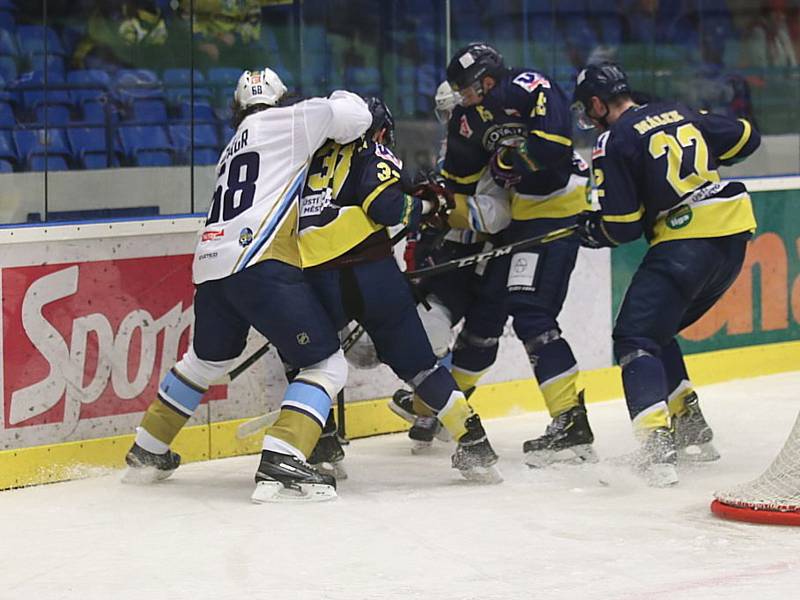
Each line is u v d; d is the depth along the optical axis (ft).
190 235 56.44
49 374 52.70
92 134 56.08
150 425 51.62
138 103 57.21
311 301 48.55
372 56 63.77
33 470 52.37
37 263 52.29
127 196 57.00
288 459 47.98
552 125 53.36
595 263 69.26
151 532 44.32
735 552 40.73
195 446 56.75
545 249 55.11
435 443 59.77
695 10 74.43
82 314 53.52
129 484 52.16
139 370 55.26
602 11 71.10
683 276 50.83
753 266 75.61
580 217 52.75
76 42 55.88
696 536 42.65
